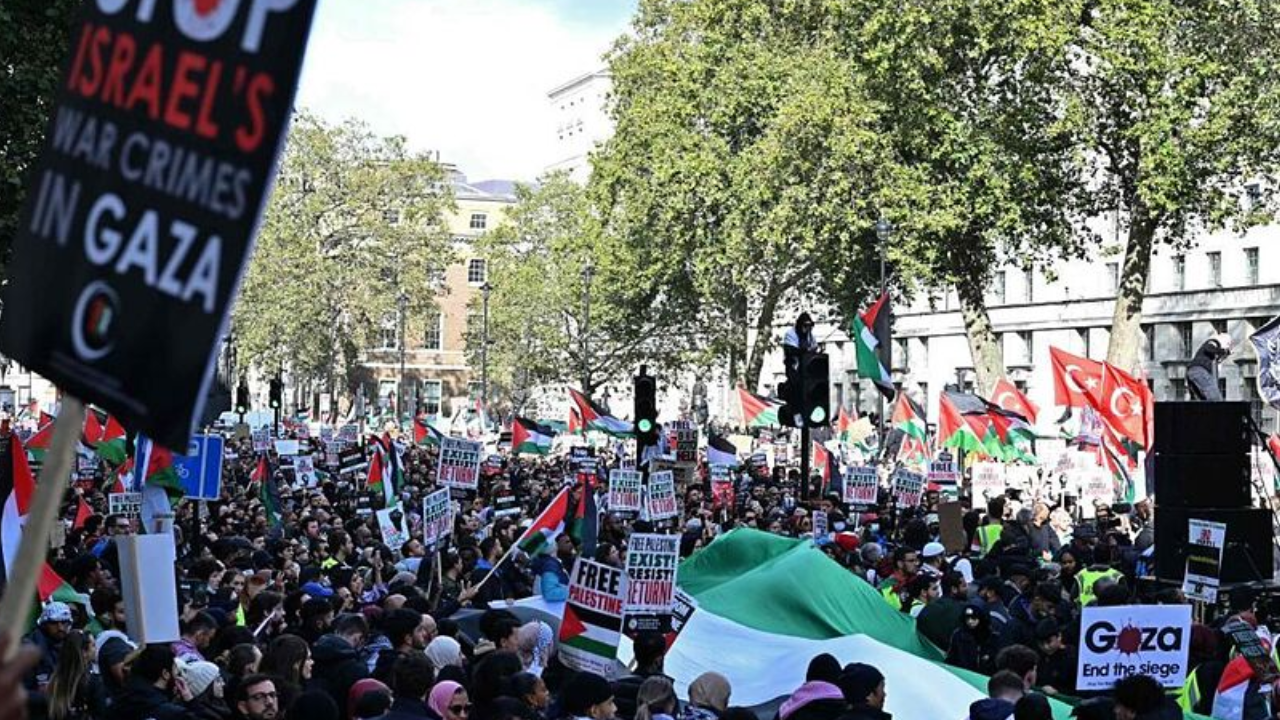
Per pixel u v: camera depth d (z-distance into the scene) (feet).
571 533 82.33
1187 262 243.60
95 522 79.56
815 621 54.29
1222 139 164.76
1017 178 172.86
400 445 206.49
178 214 15.56
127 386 15.52
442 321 452.76
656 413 99.60
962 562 71.67
